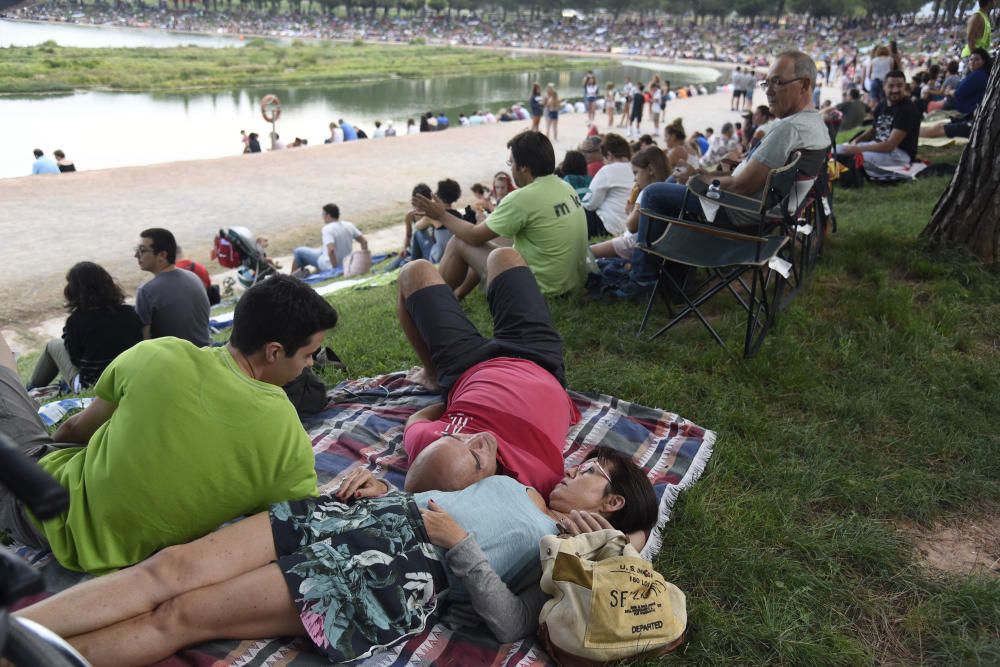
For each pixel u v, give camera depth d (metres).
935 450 4.23
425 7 136.50
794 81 5.27
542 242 5.84
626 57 99.44
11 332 10.57
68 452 2.92
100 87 50.59
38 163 22.34
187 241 15.44
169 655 2.49
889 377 4.91
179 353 2.74
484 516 2.93
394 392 4.66
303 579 2.54
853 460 4.18
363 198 19.64
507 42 115.44
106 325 5.95
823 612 3.14
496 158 25.30
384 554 2.67
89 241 14.98
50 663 1.43
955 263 6.24
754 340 5.36
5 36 94.69
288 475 2.79
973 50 12.31
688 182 5.40
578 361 5.25
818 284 6.20
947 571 3.39
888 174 10.20
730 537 3.50
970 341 5.29
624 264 6.41
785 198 5.21
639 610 2.69
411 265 4.23
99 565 2.71
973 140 6.31
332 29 123.44
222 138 34.06
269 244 15.66
